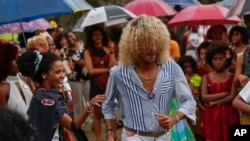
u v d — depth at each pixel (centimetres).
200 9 1126
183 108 523
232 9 788
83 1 727
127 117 528
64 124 527
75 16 2492
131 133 525
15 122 223
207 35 1138
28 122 229
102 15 1128
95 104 523
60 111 522
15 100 576
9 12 660
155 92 520
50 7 668
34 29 1355
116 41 1089
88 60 984
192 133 788
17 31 1253
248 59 754
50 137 520
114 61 988
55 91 531
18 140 221
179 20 1120
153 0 1302
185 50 1289
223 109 784
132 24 519
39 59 546
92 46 989
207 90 800
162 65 525
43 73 545
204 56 918
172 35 1305
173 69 527
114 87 535
